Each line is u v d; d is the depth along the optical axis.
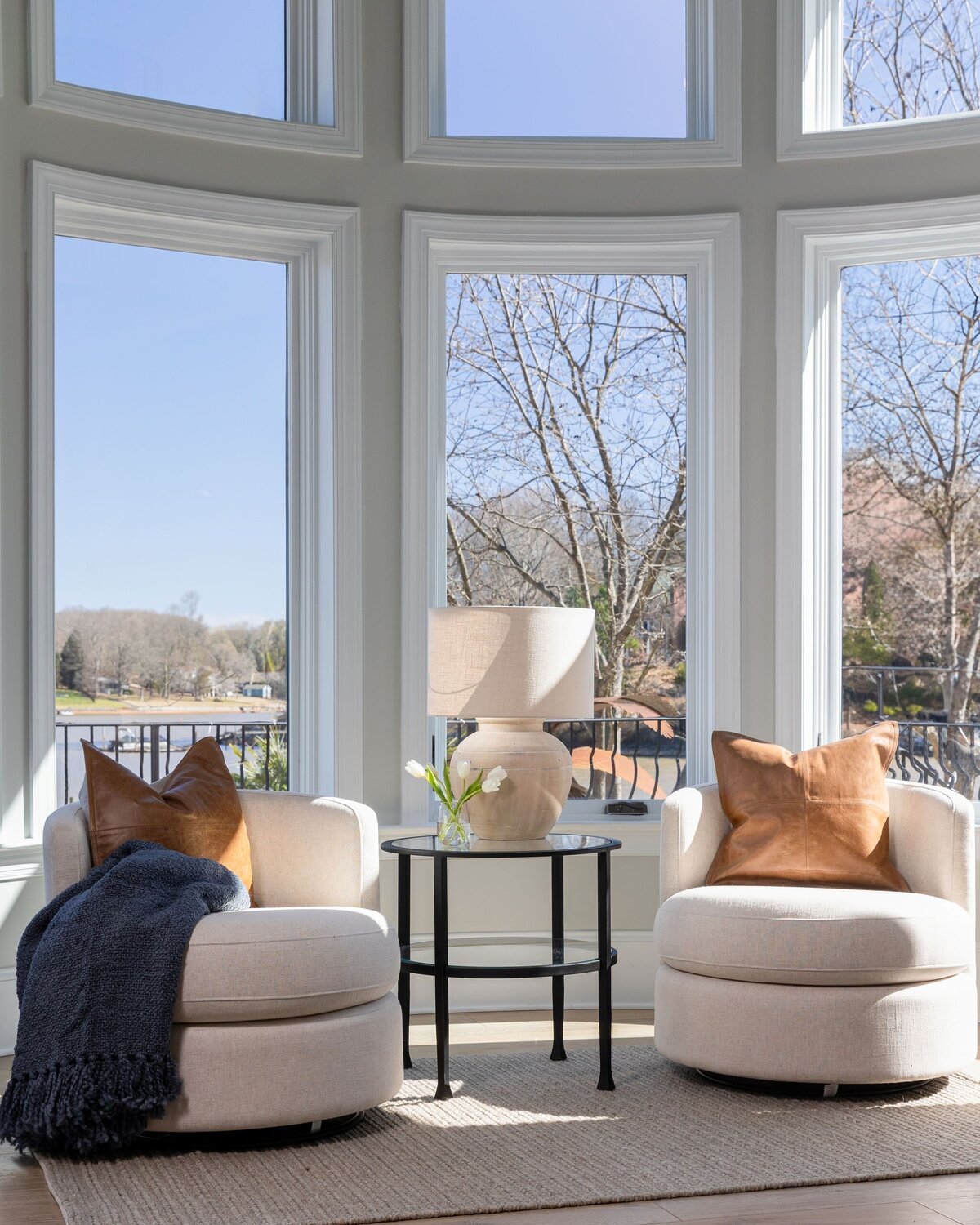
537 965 3.35
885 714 4.62
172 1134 2.97
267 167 4.38
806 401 4.52
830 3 4.70
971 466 4.55
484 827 3.62
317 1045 2.89
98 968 2.82
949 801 3.56
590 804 4.62
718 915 3.31
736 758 3.81
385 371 4.48
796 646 4.47
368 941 3.04
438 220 4.48
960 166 4.39
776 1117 3.13
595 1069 3.58
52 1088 2.75
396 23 4.51
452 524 4.65
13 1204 2.62
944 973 3.30
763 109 4.56
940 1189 2.69
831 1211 2.57
